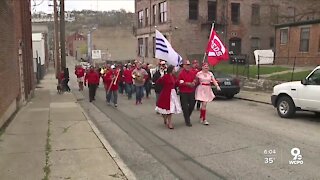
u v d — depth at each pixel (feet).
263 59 119.75
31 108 50.60
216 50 53.52
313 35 92.99
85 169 22.65
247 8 135.33
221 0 131.13
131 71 63.57
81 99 65.62
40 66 135.03
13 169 22.56
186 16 127.65
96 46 273.13
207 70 38.19
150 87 66.23
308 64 94.53
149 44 147.84
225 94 60.03
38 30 203.41
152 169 23.72
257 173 22.34
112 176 21.39
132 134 34.40
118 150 28.63
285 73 75.36
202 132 34.27
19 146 28.19
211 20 130.82
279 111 42.68
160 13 136.98
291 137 31.63
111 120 42.52
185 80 36.63
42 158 24.95
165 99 35.73
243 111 47.42
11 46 43.37
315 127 36.14
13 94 44.47
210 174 22.43
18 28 52.85
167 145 29.78
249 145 29.01
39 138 30.96
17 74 49.14
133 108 52.39
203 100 37.96
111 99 58.80
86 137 31.42
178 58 45.29
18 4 53.83
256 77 75.05
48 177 21.09
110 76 56.18
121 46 276.21
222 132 34.09
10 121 39.17
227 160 25.14
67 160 24.52
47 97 67.62
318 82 38.75
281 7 140.15
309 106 39.29
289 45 101.40
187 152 27.45
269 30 139.13
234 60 117.80
